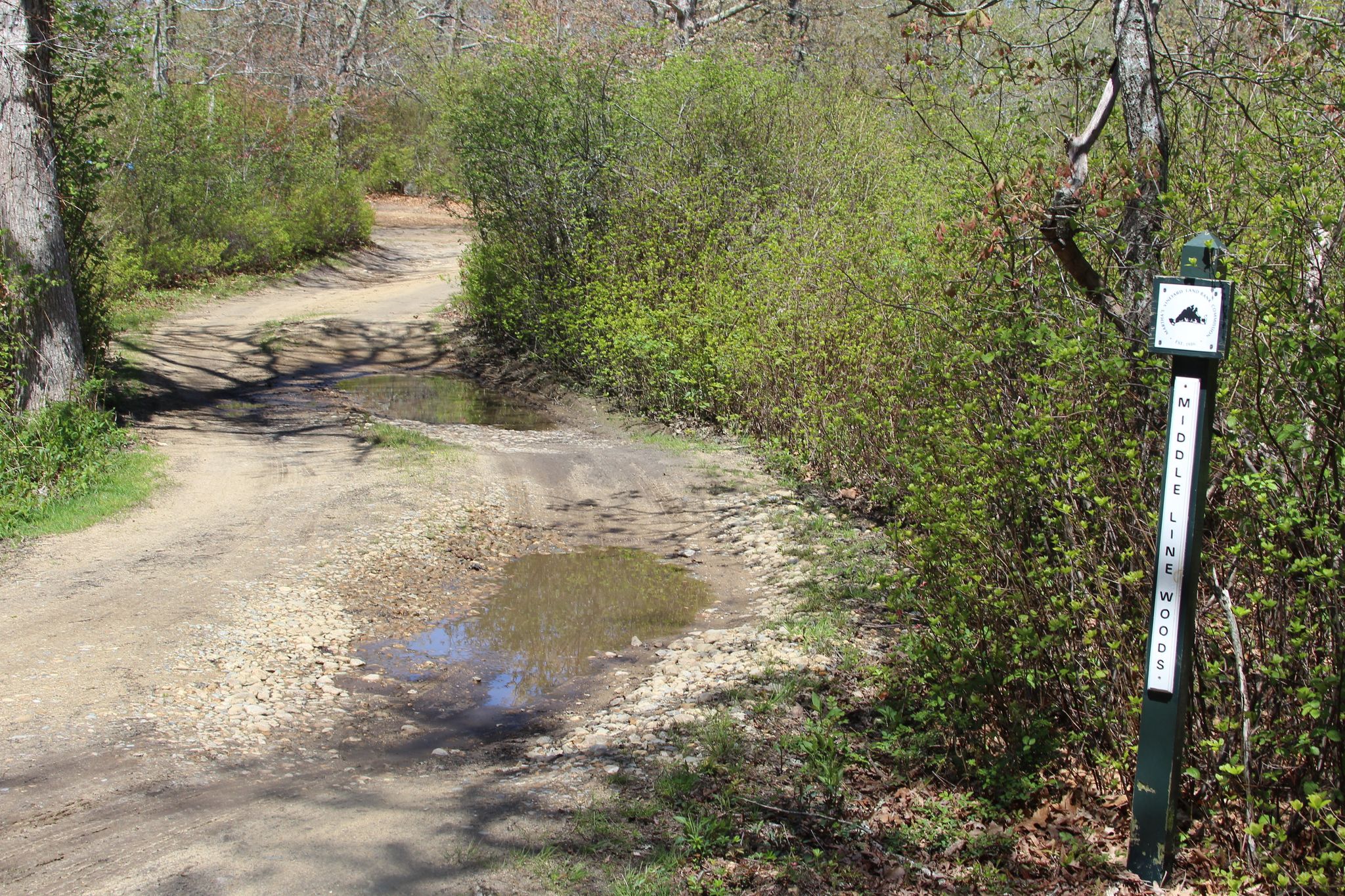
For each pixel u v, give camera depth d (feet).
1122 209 18.70
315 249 114.62
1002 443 16.75
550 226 67.82
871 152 58.34
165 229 90.99
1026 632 15.56
